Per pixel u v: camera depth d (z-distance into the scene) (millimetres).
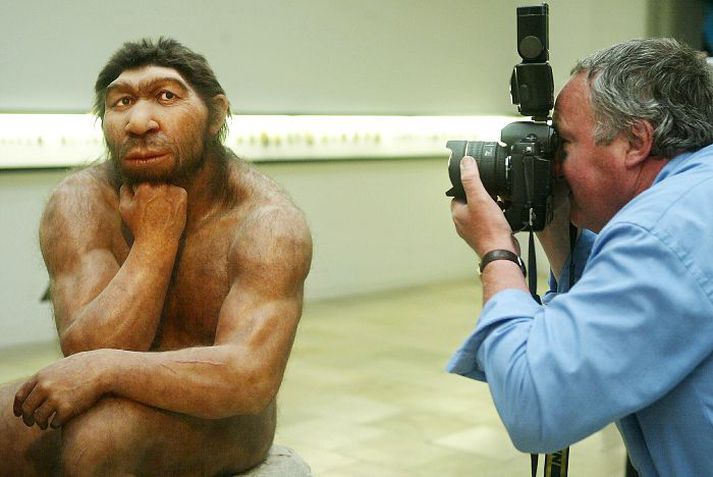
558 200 1729
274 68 6523
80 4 5430
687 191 1412
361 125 7164
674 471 1455
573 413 1381
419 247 7855
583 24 8031
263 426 1790
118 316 1599
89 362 1512
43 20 5293
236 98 6309
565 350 1392
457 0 7848
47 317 5492
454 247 8188
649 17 7512
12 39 5180
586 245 1915
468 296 7320
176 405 1539
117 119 1657
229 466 1738
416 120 7598
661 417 1454
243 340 1598
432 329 6027
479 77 8172
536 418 1406
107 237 1747
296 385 4637
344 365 5043
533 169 1632
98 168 1822
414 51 7551
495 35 8258
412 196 7750
